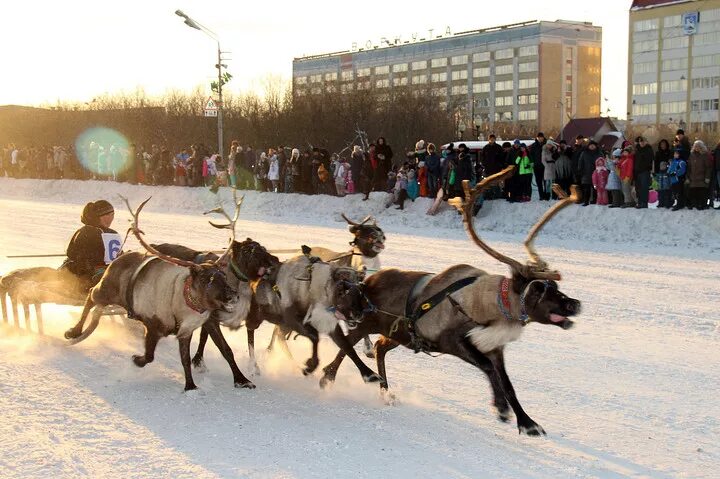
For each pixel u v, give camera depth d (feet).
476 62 340.39
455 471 19.33
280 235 69.56
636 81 289.12
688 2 271.69
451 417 23.47
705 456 20.20
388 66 338.54
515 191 71.51
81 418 23.36
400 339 24.40
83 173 138.21
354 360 25.58
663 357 29.63
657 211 62.49
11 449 20.80
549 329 34.42
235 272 26.89
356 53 336.08
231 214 90.68
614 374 27.55
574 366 28.63
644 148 63.16
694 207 61.72
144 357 27.84
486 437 21.71
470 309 22.06
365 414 23.84
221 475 19.07
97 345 32.60
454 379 27.50
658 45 281.54
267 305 27.71
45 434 21.94
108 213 32.83
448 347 22.71
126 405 24.70
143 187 113.91
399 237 65.46
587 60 336.70
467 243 61.16
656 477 18.93
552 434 21.88
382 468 19.52
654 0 282.56
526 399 24.93
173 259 26.25
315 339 26.73
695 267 49.55
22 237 69.92
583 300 40.22
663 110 281.74
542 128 318.86
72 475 19.12
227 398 25.59
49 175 140.36
